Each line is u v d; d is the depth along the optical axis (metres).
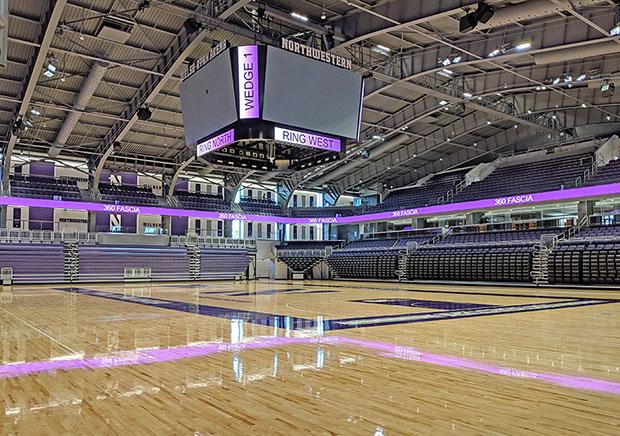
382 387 3.74
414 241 25.45
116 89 17.55
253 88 10.92
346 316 8.83
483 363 4.63
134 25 13.85
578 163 22.33
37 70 14.08
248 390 3.69
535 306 10.72
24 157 23.53
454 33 14.98
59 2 11.36
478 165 26.86
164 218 27.11
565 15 13.35
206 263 26.91
